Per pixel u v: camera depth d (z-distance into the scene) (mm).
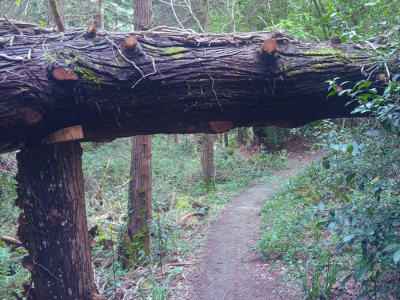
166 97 2615
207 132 3057
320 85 2828
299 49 2869
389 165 2711
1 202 7078
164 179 11875
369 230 2406
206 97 2684
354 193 6086
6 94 2230
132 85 2506
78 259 2992
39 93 2281
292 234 5688
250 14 15562
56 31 2693
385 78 2832
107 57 2480
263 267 5176
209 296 4574
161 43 2678
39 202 2859
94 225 6887
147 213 6125
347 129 5848
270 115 3047
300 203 7527
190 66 2600
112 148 14641
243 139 20906
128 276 5363
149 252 6098
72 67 2332
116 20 18766
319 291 3730
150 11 5883
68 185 2914
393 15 4398
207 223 8219
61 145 2865
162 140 17688
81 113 2514
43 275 2945
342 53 2914
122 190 10008
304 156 15445
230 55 2697
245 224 7840
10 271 5230
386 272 3193
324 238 5414
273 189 11234
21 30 2629
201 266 5660
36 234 2916
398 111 2379
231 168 14625
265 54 2666
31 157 2824
